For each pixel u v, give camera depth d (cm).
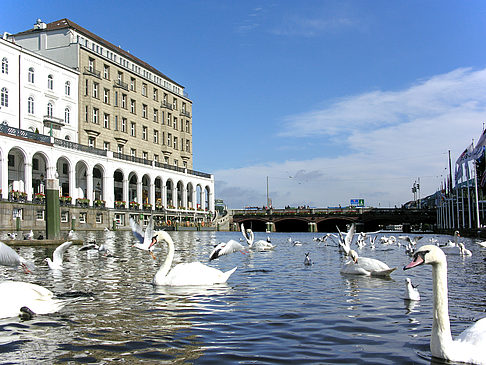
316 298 998
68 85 6341
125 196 6925
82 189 6512
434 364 544
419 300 977
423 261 577
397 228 13225
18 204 4488
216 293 1059
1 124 4694
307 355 584
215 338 665
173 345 629
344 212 8938
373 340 655
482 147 4772
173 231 7212
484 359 534
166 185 8569
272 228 9244
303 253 2495
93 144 6788
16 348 615
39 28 6688
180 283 1177
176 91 9431
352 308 888
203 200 9275
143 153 8100
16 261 877
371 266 1432
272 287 1162
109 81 7162
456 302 955
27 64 5531
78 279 1296
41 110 5775
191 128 9806
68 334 686
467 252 2339
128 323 757
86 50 6688
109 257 2067
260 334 688
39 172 5725
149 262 1839
